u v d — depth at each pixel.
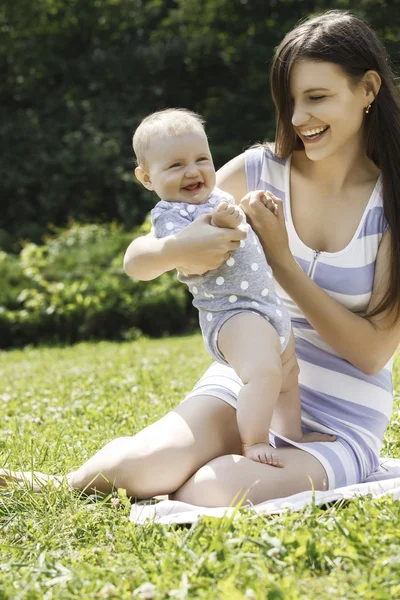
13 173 28.88
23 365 12.32
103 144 29.00
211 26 30.73
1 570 3.19
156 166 4.02
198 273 3.89
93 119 29.95
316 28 4.01
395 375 7.46
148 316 17.66
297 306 4.20
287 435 4.11
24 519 3.79
